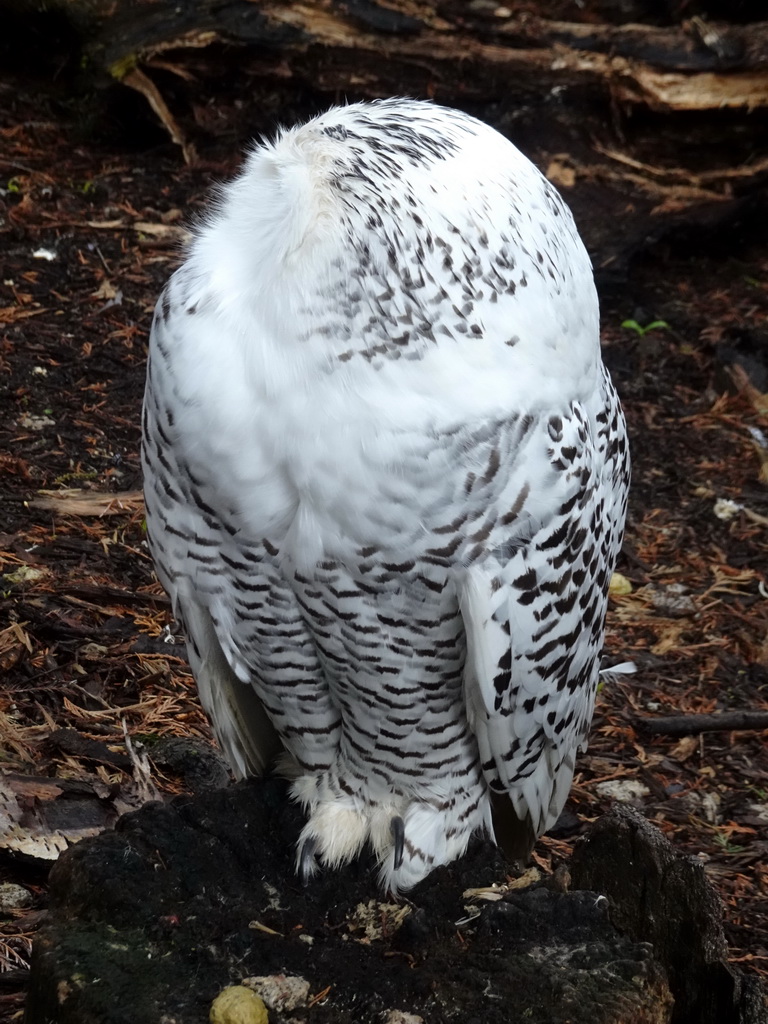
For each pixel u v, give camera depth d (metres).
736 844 4.36
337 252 2.30
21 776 3.54
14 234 7.13
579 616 2.76
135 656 4.41
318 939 2.64
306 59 8.14
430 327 2.31
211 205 2.65
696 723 4.88
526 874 2.86
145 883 2.65
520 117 8.09
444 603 2.54
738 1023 2.60
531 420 2.42
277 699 2.88
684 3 8.25
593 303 2.67
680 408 7.04
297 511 2.46
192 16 8.10
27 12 8.37
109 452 5.61
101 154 8.27
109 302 6.68
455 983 2.48
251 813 2.92
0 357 6.08
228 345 2.39
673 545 6.01
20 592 4.57
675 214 8.06
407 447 2.33
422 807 2.92
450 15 7.97
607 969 2.49
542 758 3.03
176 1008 2.36
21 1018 2.80
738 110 8.04
